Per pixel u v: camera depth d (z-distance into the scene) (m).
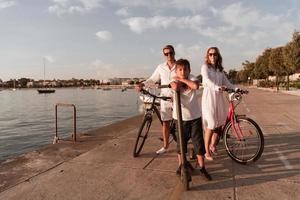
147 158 5.47
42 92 136.50
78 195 3.89
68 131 20.78
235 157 5.06
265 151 5.75
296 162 5.04
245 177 4.40
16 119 31.06
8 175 4.66
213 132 5.36
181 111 4.09
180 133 4.06
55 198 3.82
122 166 5.02
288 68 38.06
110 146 6.46
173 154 5.71
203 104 5.16
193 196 3.79
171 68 5.48
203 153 4.33
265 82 61.91
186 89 4.29
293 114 11.91
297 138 6.90
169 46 5.41
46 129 22.62
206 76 5.06
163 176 4.51
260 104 17.28
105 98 75.56
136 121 10.48
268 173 4.55
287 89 40.81
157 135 7.66
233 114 5.14
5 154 14.60
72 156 5.70
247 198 3.70
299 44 34.72
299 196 3.72
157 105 5.79
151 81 5.70
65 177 4.55
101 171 4.79
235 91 5.02
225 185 4.12
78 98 79.25
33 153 5.94
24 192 4.01
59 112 37.00
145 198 3.77
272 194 3.80
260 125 8.94
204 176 4.31
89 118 28.47
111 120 26.45
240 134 5.13
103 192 3.97
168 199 3.72
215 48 5.14
